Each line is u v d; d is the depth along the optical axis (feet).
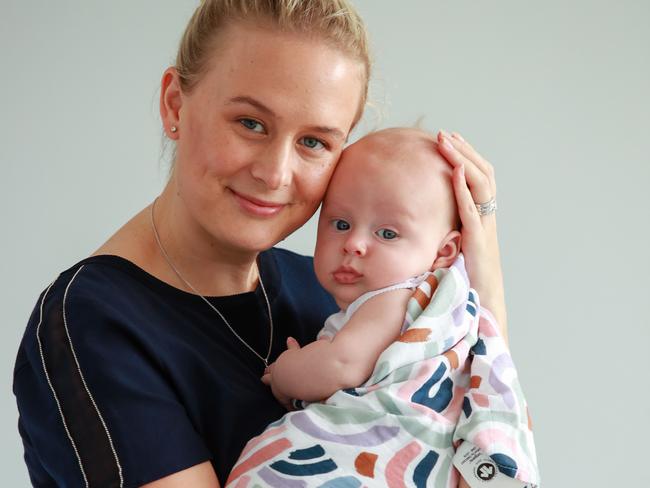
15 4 7.70
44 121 7.84
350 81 4.12
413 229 4.46
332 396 4.13
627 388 8.45
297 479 3.86
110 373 3.77
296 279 5.22
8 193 7.83
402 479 3.92
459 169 4.57
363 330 4.28
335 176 4.60
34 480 4.22
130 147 7.95
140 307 4.17
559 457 8.46
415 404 4.04
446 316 4.27
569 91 8.21
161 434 3.77
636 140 8.27
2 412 7.98
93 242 7.95
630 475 8.48
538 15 8.15
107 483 3.65
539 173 8.27
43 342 3.87
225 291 4.66
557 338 8.42
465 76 8.18
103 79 7.88
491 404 4.12
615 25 8.16
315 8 3.97
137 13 7.88
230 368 4.35
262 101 3.90
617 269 8.38
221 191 4.09
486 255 4.67
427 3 8.12
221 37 4.01
